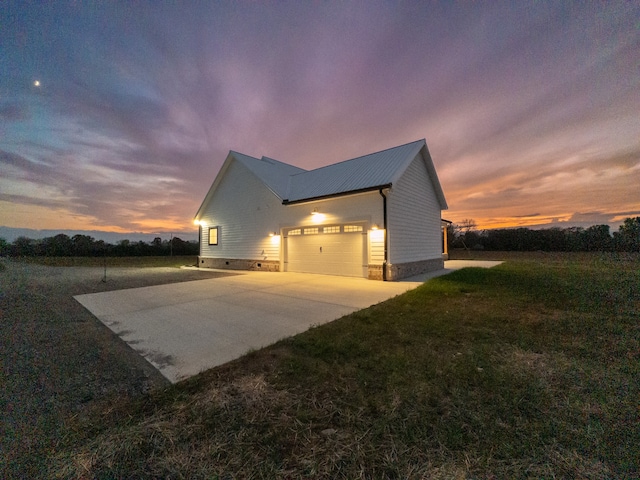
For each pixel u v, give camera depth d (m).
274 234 14.08
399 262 11.00
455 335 3.96
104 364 3.20
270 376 2.84
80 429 1.99
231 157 16.33
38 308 6.04
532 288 7.39
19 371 3.00
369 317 5.01
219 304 6.44
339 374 2.85
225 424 2.05
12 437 1.91
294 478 1.55
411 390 2.49
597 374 2.74
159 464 1.66
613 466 1.57
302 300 6.82
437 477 1.52
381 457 1.69
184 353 3.54
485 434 1.87
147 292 8.11
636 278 8.92
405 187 11.71
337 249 11.72
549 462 1.61
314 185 13.30
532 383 2.56
